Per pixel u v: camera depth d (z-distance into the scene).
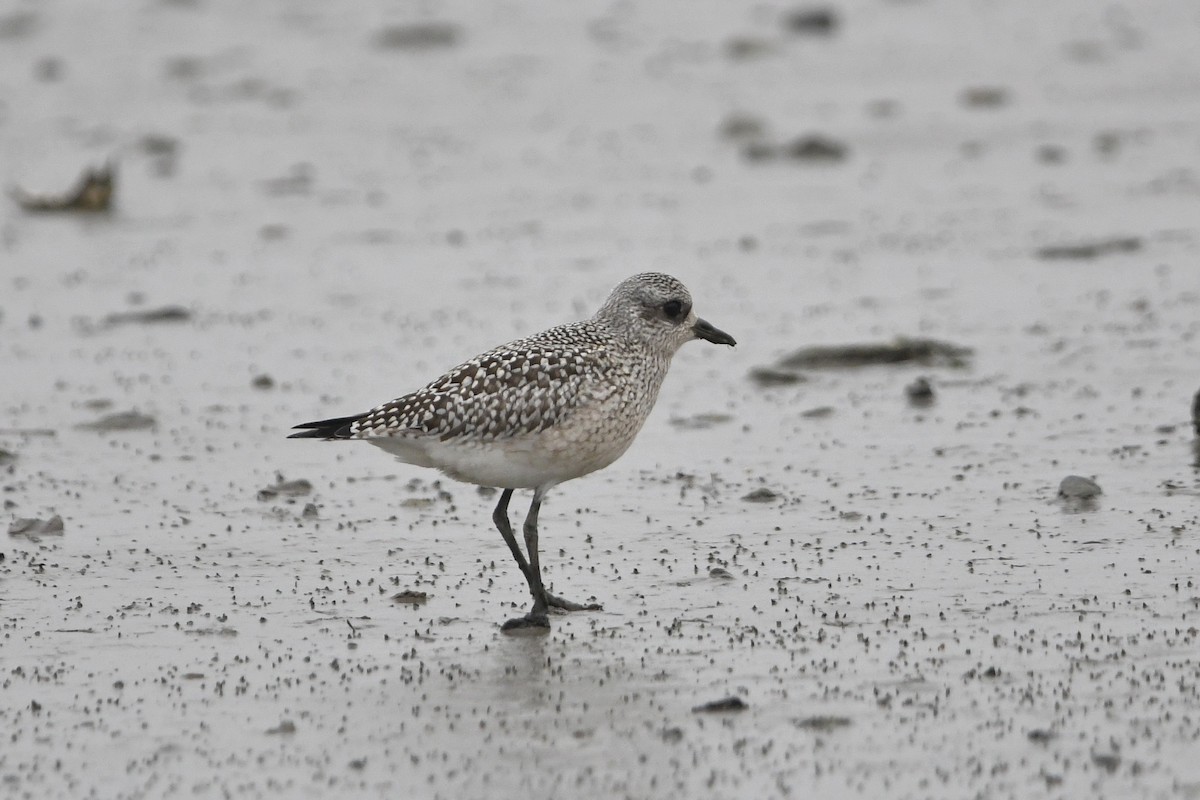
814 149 31.42
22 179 30.88
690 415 16.06
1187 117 33.69
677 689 9.44
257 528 12.86
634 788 8.22
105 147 34.53
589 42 46.28
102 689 9.64
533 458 10.77
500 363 10.79
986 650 9.84
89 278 23.44
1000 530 12.20
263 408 16.78
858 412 15.91
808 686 9.40
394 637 10.45
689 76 41.12
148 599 11.23
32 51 46.69
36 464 14.85
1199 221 24.38
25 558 12.14
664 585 11.31
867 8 49.34
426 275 23.30
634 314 11.27
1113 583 10.94
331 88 41.19
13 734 9.02
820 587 11.12
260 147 34.53
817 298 21.03
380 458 14.98
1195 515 12.31
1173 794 7.96
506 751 8.69
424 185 30.41
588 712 9.15
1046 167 29.59
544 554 12.11
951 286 21.31
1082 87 37.44
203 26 49.94
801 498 13.27
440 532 12.73
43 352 19.30
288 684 9.67
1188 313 19.16
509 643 10.29
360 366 18.48
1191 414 15.18
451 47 46.00
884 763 8.39
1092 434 14.79
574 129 35.69
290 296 22.14
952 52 42.47
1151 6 46.91
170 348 19.42
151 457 15.05
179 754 8.75
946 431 15.12
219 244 25.77
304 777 8.46
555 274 23.11
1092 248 22.58
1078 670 9.48
